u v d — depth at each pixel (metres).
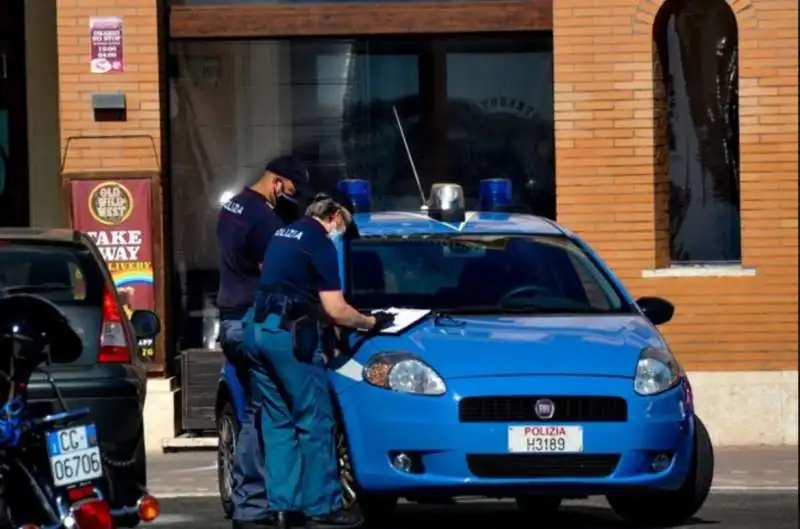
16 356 16.47
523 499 22.59
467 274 20.89
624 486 18.45
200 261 31.27
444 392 18.30
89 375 18.39
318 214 18.95
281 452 18.83
